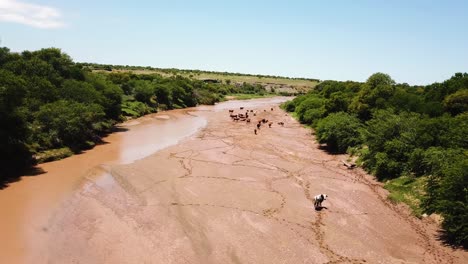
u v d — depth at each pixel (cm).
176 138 5703
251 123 7488
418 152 3403
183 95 10900
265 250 2259
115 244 2286
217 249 2252
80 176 3631
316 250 2280
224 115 8856
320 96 9231
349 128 4822
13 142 3819
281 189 3375
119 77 9825
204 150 4828
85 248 2234
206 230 2497
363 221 2720
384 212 2903
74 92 5625
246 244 2325
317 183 3581
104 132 5941
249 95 16400
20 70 5366
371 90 5659
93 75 7344
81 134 4884
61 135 4609
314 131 6412
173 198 3064
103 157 4409
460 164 2481
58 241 2316
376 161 3812
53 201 2969
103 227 2514
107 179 3553
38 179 3512
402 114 4244
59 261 2091
